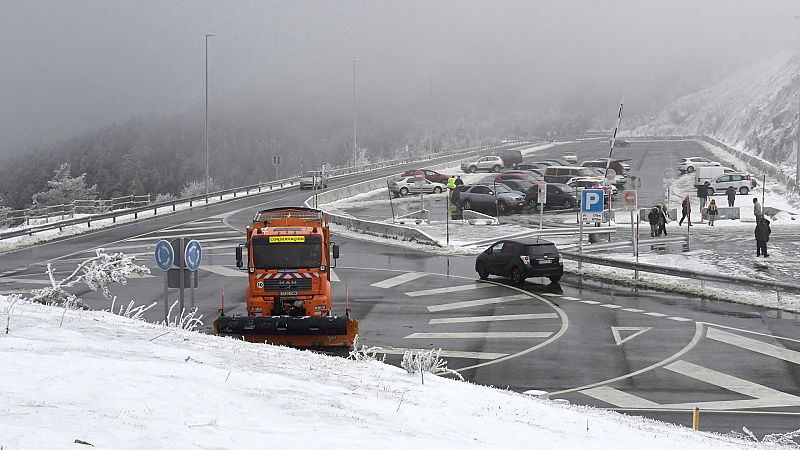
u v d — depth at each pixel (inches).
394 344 1828.2
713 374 1579.7
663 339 1879.9
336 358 1157.1
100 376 672.4
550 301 2370.8
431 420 742.5
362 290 2561.5
